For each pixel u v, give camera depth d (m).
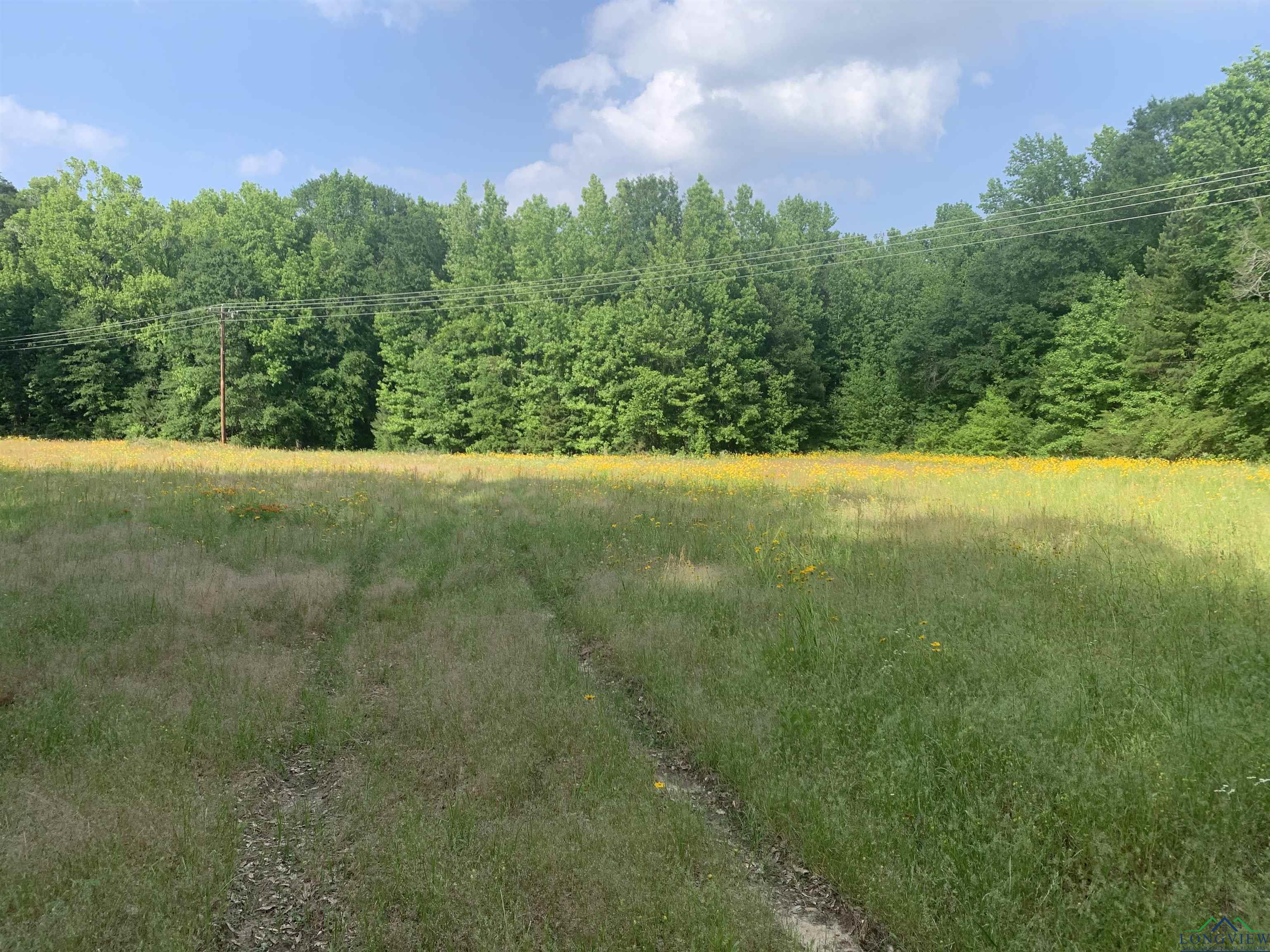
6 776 4.32
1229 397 24.94
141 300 45.31
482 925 3.20
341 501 15.02
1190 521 10.35
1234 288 24.31
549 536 11.86
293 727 5.27
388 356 44.34
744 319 41.56
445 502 15.63
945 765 4.33
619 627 7.16
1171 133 34.72
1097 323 32.06
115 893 3.36
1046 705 4.80
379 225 53.50
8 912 3.24
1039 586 7.71
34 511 12.34
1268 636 5.82
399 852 3.70
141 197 50.09
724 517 13.01
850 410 45.78
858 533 10.80
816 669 5.86
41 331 43.22
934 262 52.69
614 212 51.72
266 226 44.97
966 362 38.84
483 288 42.97
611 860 3.64
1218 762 4.01
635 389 38.97
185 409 41.84
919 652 5.88
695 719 5.16
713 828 4.08
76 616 7.04
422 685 5.84
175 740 4.80
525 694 5.63
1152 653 5.72
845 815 3.94
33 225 46.72
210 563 9.47
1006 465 23.83
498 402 42.00
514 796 4.29
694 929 3.16
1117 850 3.48
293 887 3.56
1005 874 3.40
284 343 41.94
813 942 3.18
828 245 51.88
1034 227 36.72
